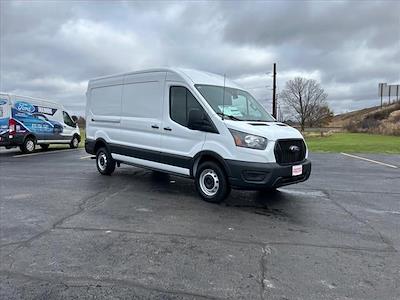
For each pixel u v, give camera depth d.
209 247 4.42
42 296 3.23
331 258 4.13
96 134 9.80
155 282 3.51
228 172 6.31
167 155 7.49
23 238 4.67
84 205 6.43
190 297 3.24
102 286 3.42
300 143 6.64
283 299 3.22
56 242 4.54
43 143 17.86
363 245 4.57
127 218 5.62
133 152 8.45
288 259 4.09
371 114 73.19
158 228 5.14
